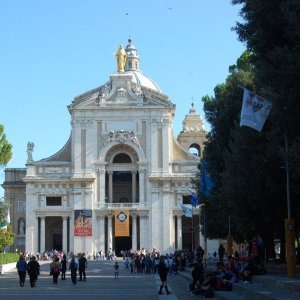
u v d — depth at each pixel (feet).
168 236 338.13
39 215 342.64
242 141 134.21
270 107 104.42
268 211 139.85
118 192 373.40
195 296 116.98
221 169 175.11
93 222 340.39
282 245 180.14
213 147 176.86
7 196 385.29
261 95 110.73
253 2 101.04
